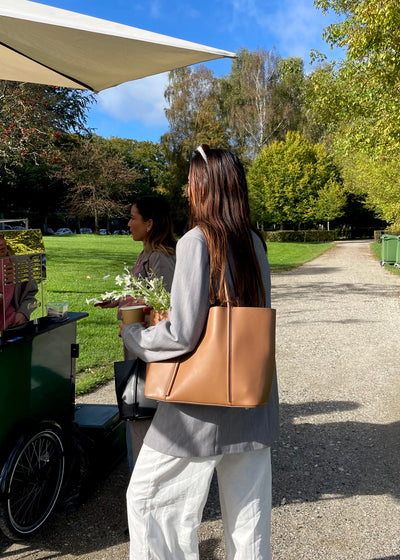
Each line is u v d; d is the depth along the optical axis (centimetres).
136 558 162
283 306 1002
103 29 210
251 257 161
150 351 156
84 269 1481
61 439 258
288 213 4512
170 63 257
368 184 2059
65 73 286
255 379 147
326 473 322
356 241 4575
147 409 223
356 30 1088
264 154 4416
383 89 1188
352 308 969
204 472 156
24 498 237
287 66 2769
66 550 239
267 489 165
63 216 5409
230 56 244
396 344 675
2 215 4325
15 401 234
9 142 1005
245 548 161
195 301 149
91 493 290
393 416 420
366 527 263
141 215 272
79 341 645
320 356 615
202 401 147
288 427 396
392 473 322
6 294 238
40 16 197
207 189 162
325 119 1404
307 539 253
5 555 234
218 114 4516
